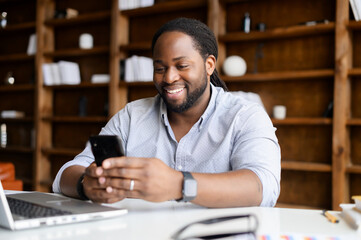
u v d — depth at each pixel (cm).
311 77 306
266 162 117
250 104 139
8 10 479
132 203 110
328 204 312
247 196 103
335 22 282
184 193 95
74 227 81
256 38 327
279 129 331
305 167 298
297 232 78
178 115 140
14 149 436
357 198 92
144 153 146
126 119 154
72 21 407
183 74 128
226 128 135
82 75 421
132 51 387
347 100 291
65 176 123
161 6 353
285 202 328
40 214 85
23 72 470
